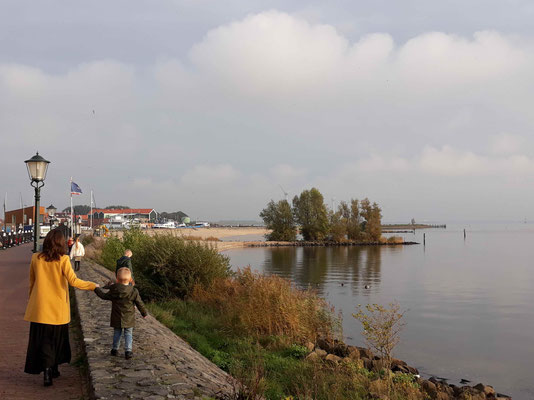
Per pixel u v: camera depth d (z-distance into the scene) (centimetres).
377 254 7781
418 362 1584
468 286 3600
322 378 927
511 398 1259
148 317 1141
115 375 595
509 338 1925
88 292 1323
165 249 1762
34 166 1636
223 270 1862
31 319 575
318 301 1587
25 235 4738
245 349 1152
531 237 15938
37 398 545
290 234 11275
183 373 645
